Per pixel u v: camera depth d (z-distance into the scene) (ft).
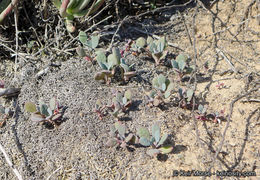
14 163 1.82
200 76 2.06
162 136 1.74
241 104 1.92
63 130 1.85
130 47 2.15
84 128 1.84
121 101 1.87
